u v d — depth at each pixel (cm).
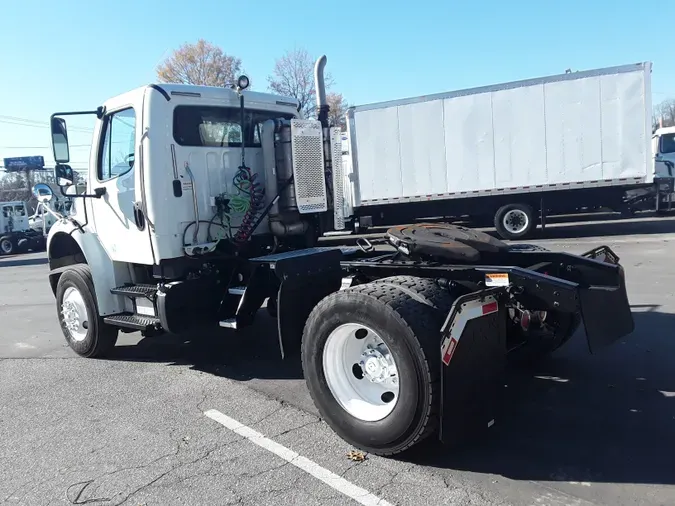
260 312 801
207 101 549
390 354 352
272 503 317
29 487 352
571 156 1394
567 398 440
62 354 671
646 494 306
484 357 356
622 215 1725
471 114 1465
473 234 468
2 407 500
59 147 561
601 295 398
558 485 320
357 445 375
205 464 368
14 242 3064
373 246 521
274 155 571
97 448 402
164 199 517
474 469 343
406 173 1550
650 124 1330
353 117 1580
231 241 551
